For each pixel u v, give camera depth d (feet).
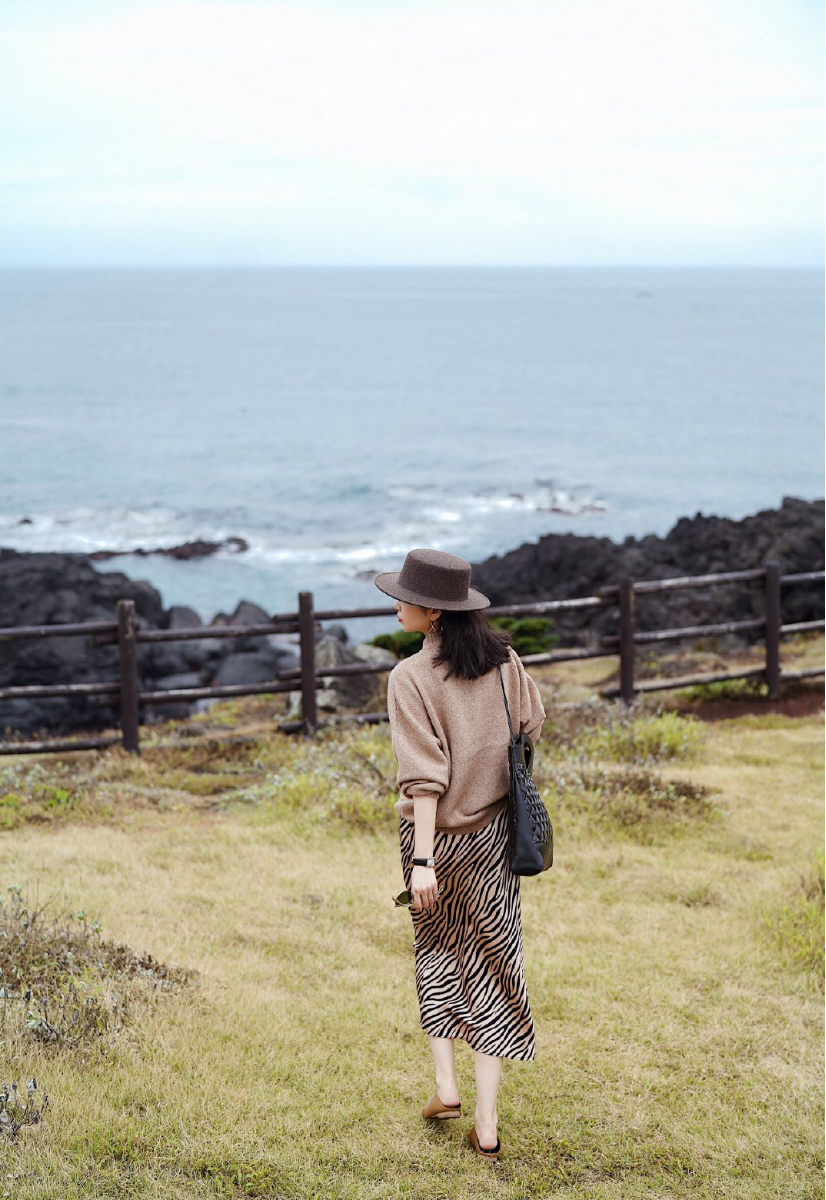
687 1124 11.27
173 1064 11.67
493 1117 10.56
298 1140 10.58
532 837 10.30
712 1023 13.35
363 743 26.03
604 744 26.07
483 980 10.68
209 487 171.63
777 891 17.63
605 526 143.23
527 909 16.83
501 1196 10.00
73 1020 11.90
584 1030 13.11
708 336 554.05
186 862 18.94
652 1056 12.57
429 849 10.03
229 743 27.30
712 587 62.49
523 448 218.38
